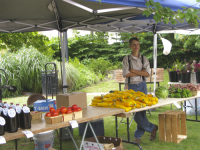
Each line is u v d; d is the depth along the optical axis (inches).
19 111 96.7
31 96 192.9
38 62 440.1
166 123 173.6
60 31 226.8
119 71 333.4
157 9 137.5
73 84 463.2
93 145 126.8
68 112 108.5
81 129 196.7
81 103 138.3
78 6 168.7
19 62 439.5
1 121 88.7
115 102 144.4
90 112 127.4
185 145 165.9
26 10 183.5
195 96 191.5
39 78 437.7
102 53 681.0
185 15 137.9
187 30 279.4
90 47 681.6
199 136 184.9
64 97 131.9
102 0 128.8
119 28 260.4
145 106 148.8
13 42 320.2
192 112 254.4
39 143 142.4
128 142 171.5
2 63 429.4
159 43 587.8
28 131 92.7
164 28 270.7
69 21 215.2
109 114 125.1
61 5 177.0
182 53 567.2
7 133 90.9
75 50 674.8
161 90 174.4
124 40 594.9
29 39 323.3
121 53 637.3
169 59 587.8
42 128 97.1
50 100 151.2
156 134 194.4
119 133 201.3
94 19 215.8
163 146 164.9
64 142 183.2
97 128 190.4
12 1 160.7
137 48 170.7
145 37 589.3
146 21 249.8
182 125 184.4
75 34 719.7
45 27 235.9
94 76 518.6
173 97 184.7
